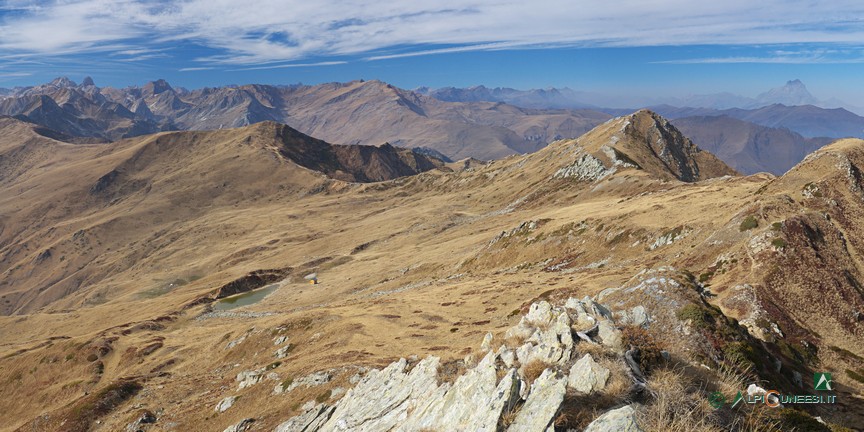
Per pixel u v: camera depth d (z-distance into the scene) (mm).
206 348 94125
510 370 11422
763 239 52688
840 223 60094
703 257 60156
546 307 16266
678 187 129250
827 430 10328
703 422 8969
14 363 107938
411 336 61406
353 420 22109
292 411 45719
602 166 185875
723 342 24219
